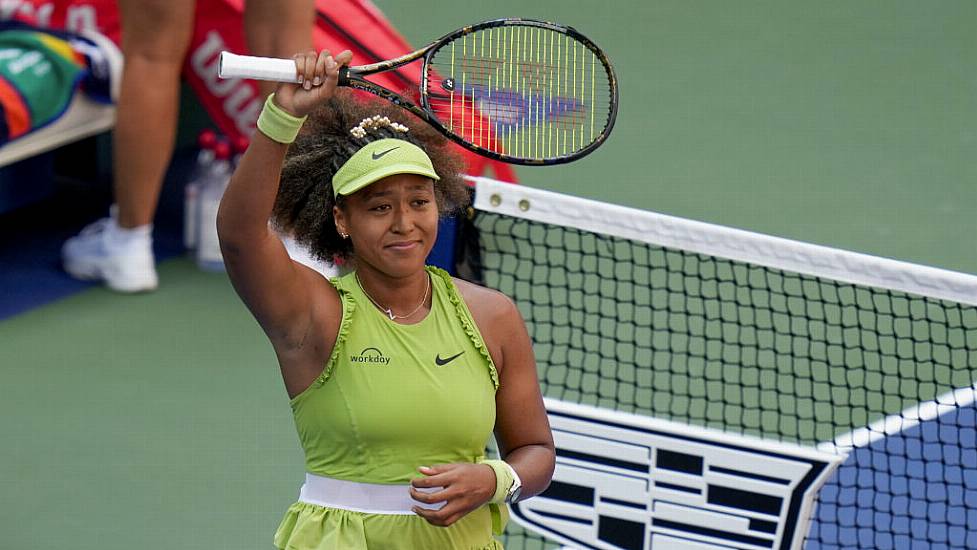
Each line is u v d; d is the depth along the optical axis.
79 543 18.75
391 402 11.42
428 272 12.02
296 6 23.80
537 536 19.09
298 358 11.57
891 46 40.06
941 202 31.08
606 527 16.77
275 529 19.34
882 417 22.06
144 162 25.09
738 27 41.06
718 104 36.00
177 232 28.19
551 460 12.25
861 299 25.11
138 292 25.84
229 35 26.16
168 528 19.22
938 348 23.73
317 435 11.72
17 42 25.77
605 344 23.69
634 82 37.06
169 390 22.78
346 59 10.61
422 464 11.63
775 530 16.31
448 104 12.58
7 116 24.67
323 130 12.04
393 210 11.34
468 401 11.60
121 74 25.42
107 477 20.33
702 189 31.27
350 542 11.59
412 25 39.31
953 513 19.95
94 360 23.52
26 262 26.64
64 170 30.12
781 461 16.14
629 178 31.58
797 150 33.50
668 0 42.91
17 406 22.03
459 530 11.81
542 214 16.80
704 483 16.41
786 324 24.38
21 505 19.53
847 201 30.95
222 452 21.14
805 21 41.59
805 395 22.52
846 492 20.44
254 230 10.98
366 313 11.60
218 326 24.88
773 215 30.17
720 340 22.50
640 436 16.41
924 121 35.41
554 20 40.62
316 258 12.56
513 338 12.05
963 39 40.72
